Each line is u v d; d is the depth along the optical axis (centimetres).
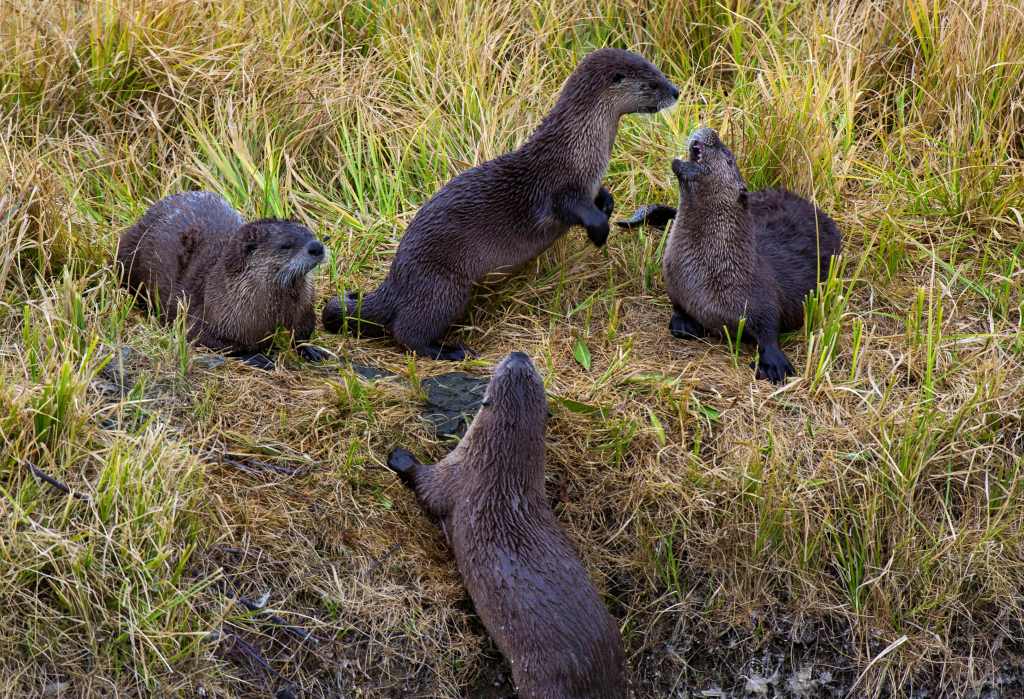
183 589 1421
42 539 1377
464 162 2033
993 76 2078
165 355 1636
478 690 1477
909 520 1591
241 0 2180
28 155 1861
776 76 2167
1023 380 1698
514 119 2105
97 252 1814
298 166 2055
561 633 1409
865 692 1542
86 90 2027
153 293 1766
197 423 1579
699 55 2294
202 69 2084
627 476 1612
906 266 1928
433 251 1758
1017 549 1603
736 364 1738
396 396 1648
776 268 1808
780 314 1778
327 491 1547
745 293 1738
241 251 1638
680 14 2262
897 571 1580
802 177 1997
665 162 2056
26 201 1758
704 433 1653
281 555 1486
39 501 1417
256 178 1962
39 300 1712
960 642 1574
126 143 2012
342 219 1973
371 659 1455
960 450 1647
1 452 1440
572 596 1434
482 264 1792
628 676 1535
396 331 1766
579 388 1702
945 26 2161
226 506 1498
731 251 1719
